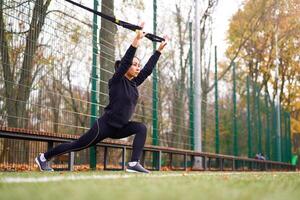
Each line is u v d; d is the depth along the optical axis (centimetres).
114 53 733
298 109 2525
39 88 544
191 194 131
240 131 1553
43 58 546
